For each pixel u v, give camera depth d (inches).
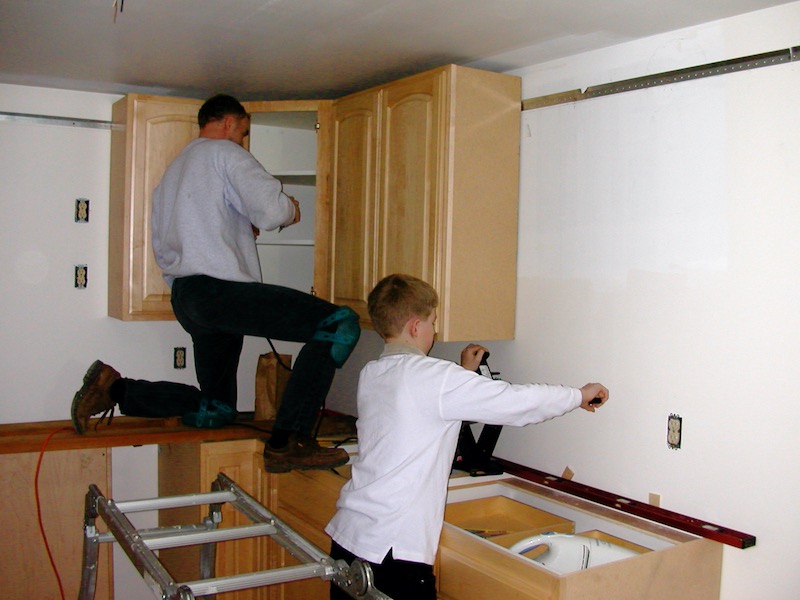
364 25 85.7
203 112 103.0
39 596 113.3
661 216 83.7
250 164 95.6
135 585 130.0
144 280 118.7
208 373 111.4
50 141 124.0
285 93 126.5
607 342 89.9
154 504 77.3
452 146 93.5
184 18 85.0
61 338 126.3
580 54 93.3
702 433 79.9
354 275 110.0
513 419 69.6
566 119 94.7
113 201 125.6
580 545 76.7
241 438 110.6
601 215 90.4
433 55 97.7
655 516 81.4
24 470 111.5
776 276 73.5
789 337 72.6
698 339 80.3
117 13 83.6
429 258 96.0
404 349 74.5
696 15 77.3
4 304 122.3
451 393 68.7
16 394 123.5
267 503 107.2
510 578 67.3
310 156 142.9
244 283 94.3
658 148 84.0
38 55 102.8
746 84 75.7
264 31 89.4
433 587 68.9
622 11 76.8
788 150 72.5
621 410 88.2
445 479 71.5
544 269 97.9
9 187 121.8
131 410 109.6
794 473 72.3
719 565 76.8
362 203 108.1
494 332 99.7
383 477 69.2
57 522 114.3
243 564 111.7
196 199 96.2
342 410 136.9
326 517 92.5
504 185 99.3
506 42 90.0
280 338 93.8
